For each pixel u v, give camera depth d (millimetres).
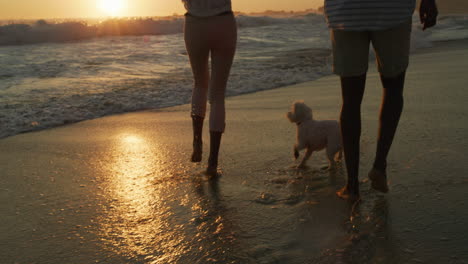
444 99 4105
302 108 2521
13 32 15422
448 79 5375
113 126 4113
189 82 6898
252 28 23359
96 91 6105
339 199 2029
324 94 5320
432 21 1878
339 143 2455
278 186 2279
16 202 2215
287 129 3568
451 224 1672
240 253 1574
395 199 1964
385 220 1755
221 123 2477
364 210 1875
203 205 2070
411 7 1770
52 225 1924
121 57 10891
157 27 20328
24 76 7582
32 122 4301
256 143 3168
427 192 2006
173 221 1908
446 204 1857
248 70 8156
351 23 1775
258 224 1817
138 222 1917
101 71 8336
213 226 1826
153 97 5672
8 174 2689
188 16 2498
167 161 2871
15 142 3559
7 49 13023
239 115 4250
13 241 1776
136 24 19828
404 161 2455
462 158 2420
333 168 2525
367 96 4703
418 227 1670
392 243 1559
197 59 2576
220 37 2467
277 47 13641
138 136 3639
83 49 13141
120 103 5258
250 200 2104
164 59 10555
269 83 6645
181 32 20828
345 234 1663
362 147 2811
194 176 2539
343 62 1892
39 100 5430
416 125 3207
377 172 1936
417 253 1475
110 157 3014
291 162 2695
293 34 19062
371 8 1738
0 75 7648
